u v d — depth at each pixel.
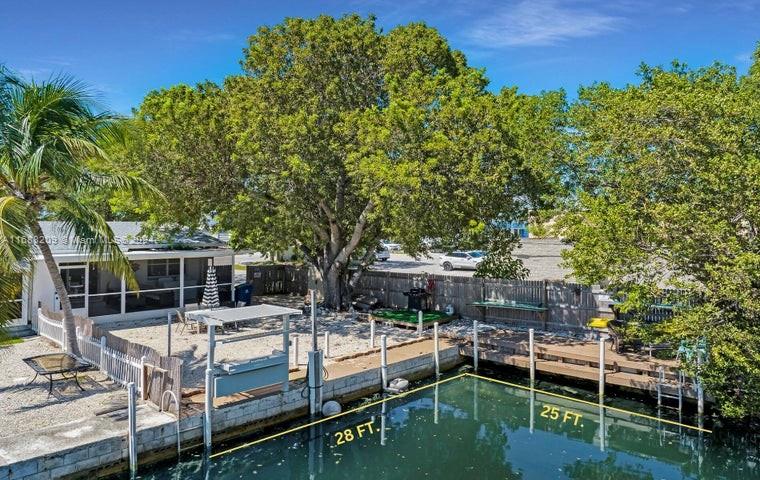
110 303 19.72
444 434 12.28
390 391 14.46
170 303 21.30
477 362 16.50
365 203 21.38
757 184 9.27
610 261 11.45
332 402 13.01
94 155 12.78
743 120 11.20
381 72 20.69
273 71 20.30
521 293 19.98
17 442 9.19
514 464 10.81
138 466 9.87
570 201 15.05
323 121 19.45
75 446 9.05
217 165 19.00
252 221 19.55
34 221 13.05
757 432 11.88
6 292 11.57
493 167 16.17
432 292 22.39
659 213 10.53
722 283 9.59
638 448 11.55
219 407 11.20
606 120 13.23
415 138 16.48
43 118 12.28
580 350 15.66
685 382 12.95
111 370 12.71
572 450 11.48
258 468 10.48
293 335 18.52
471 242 18.22
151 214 18.97
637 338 13.95
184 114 18.02
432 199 16.12
